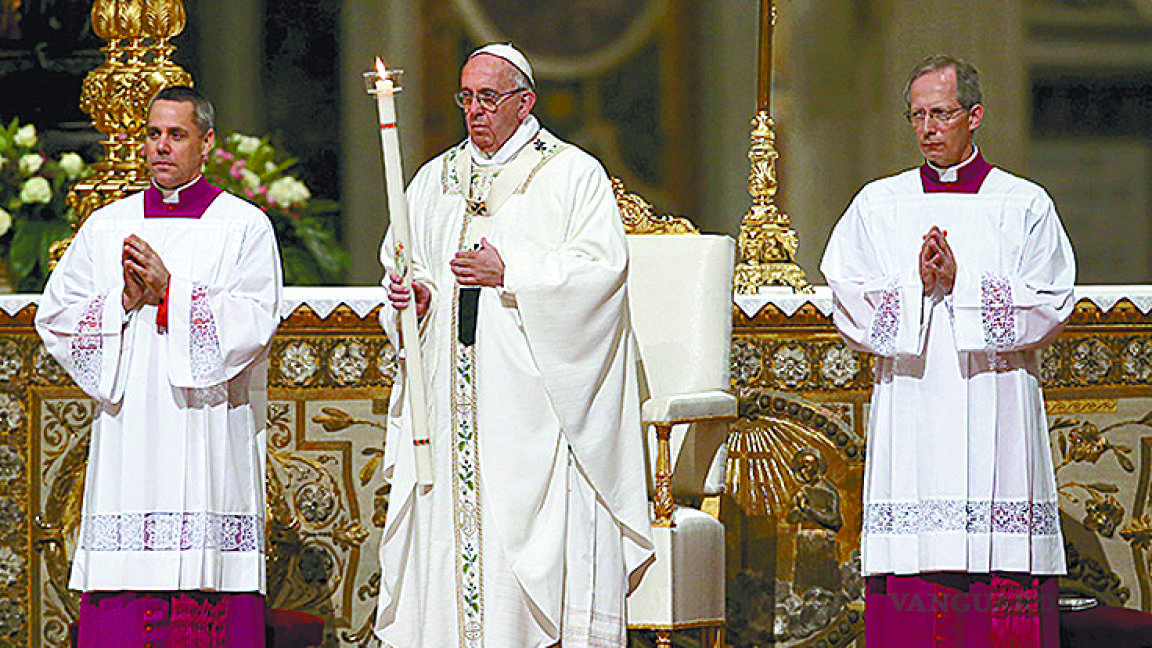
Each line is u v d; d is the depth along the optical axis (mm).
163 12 20734
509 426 16578
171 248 16938
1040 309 16422
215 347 16500
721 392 19016
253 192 25344
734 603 20984
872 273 17109
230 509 16797
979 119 16906
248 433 17172
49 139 31359
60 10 31219
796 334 20891
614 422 17000
